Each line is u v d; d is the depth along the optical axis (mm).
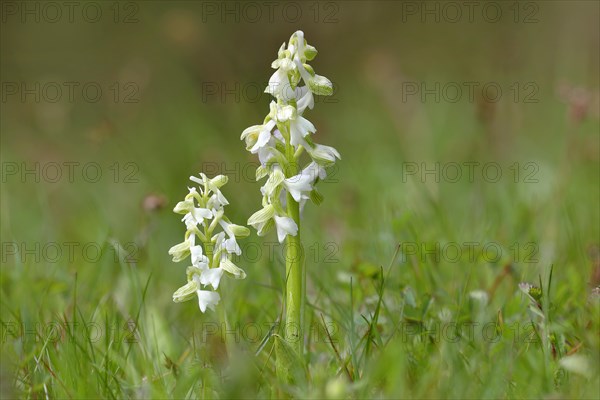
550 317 4461
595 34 13898
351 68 17547
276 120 3789
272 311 5297
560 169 8375
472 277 5480
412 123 11445
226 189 9305
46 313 5520
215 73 15516
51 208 10055
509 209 7391
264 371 3990
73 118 14547
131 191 10312
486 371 3984
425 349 4242
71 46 17422
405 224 6406
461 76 15406
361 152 11688
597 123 10258
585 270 5641
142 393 3932
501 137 9352
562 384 3945
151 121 14422
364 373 3951
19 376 4297
